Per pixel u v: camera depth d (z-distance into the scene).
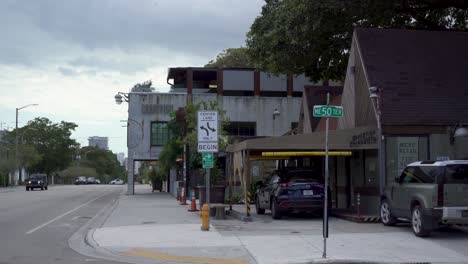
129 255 12.42
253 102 47.97
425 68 19.41
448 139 17.98
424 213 13.77
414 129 17.88
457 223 13.44
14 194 48.84
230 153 23.30
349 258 11.34
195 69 48.69
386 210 16.53
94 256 12.41
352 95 20.56
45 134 107.06
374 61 19.45
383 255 11.73
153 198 39.69
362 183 19.78
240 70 48.31
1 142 85.88
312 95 30.50
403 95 18.47
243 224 17.91
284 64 29.42
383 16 26.27
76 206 30.28
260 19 30.41
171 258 11.90
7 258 12.09
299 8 25.00
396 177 15.91
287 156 21.42
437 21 28.86
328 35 27.70
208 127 17.16
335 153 18.92
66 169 123.44
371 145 17.98
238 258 11.70
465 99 18.67
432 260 11.28
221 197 25.80
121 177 173.25
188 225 17.84
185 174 30.98
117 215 22.89
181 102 48.12
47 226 19.05
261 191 21.16
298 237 14.38
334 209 21.25
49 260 11.84
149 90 50.97
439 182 13.46
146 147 47.94
